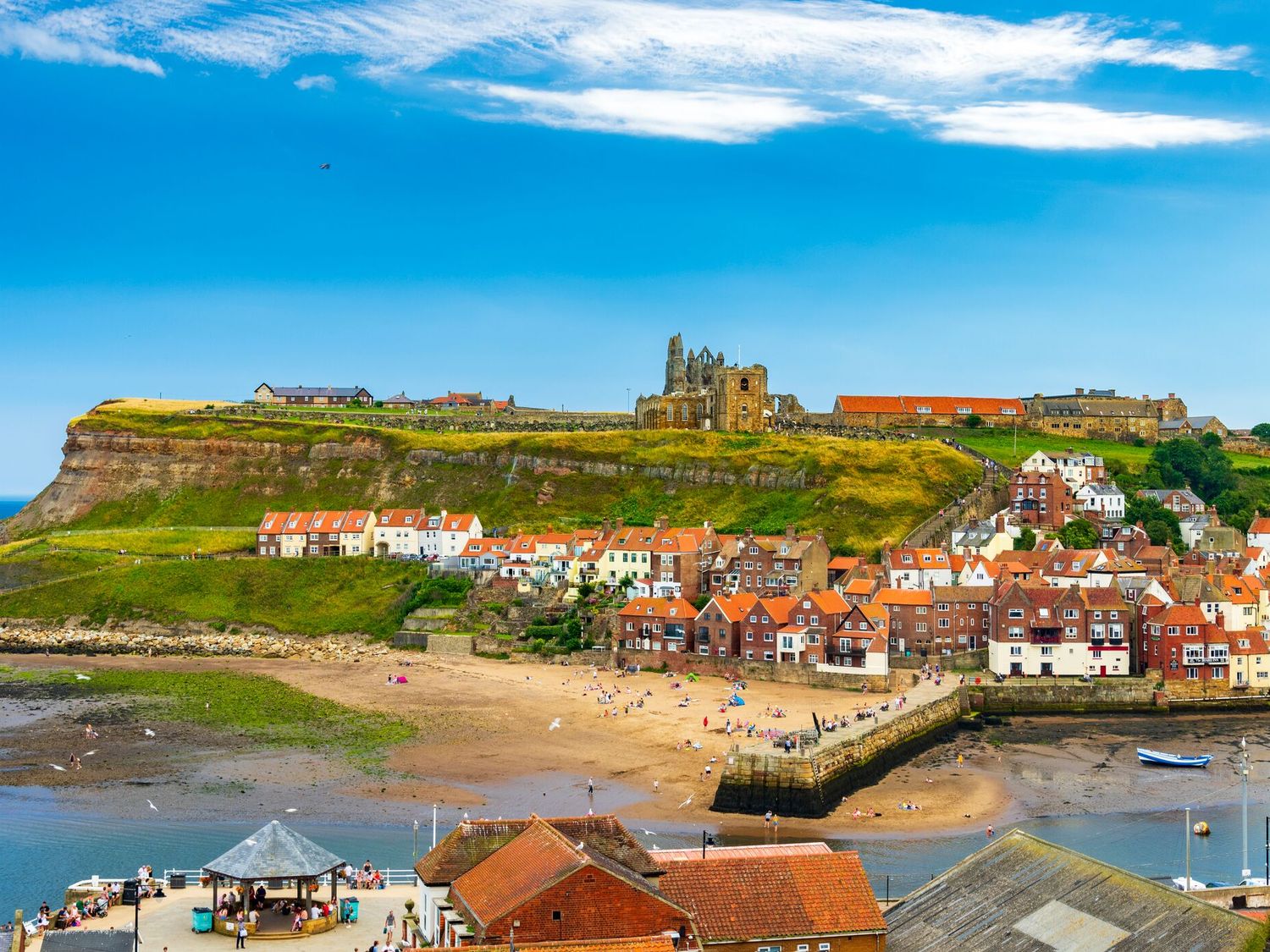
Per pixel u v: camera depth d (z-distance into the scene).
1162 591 197.00
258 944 78.00
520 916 65.62
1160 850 115.69
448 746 157.00
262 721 171.62
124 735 162.38
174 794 133.25
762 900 70.56
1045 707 188.25
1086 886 67.69
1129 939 62.44
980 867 73.69
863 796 137.88
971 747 163.88
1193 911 62.44
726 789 132.12
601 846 74.75
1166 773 148.25
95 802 129.62
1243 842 114.62
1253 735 171.38
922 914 71.88
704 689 193.50
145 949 76.94
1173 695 191.00
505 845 75.44
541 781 141.00
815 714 162.88
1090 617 196.00
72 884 98.31
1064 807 132.88
